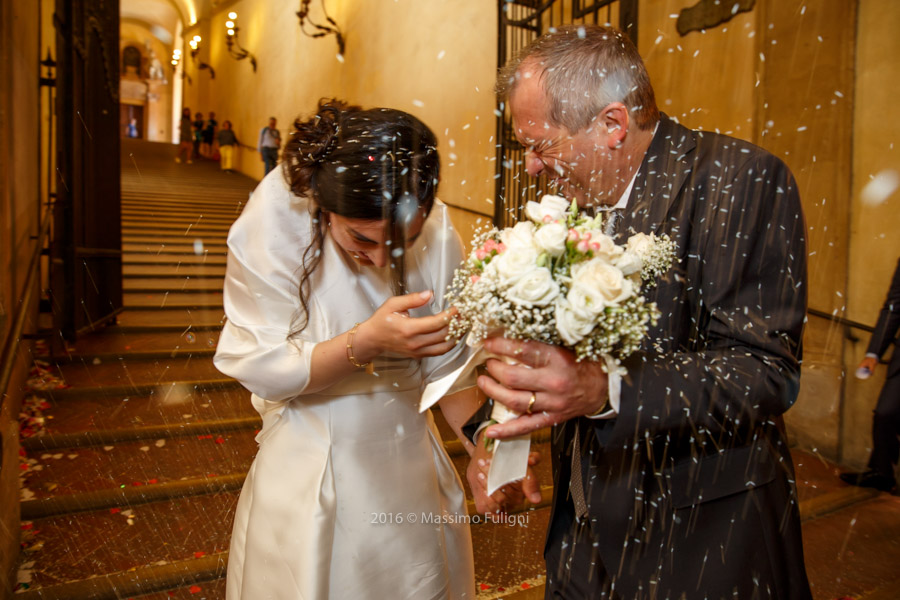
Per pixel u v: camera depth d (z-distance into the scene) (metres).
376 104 6.75
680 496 1.03
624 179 1.09
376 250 1.07
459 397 1.35
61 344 3.69
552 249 0.84
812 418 3.20
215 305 4.48
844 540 2.48
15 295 3.13
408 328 1.00
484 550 2.12
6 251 2.67
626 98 1.03
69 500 2.27
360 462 1.17
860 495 2.83
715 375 0.93
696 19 3.28
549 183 1.13
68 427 2.89
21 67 3.46
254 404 1.33
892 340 2.74
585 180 1.09
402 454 1.21
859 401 3.11
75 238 3.91
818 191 3.16
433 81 5.67
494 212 1.14
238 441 2.89
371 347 1.05
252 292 1.15
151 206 5.45
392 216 1.01
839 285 3.19
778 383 0.94
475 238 0.98
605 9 4.18
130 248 4.94
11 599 1.79
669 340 1.04
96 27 4.31
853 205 3.16
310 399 1.19
